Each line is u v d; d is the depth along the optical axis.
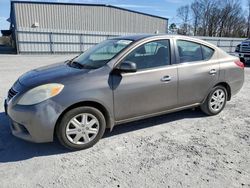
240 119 4.87
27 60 16.59
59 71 3.69
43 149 3.58
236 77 5.07
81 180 2.88
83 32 25.95
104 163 3.24
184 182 2.86
